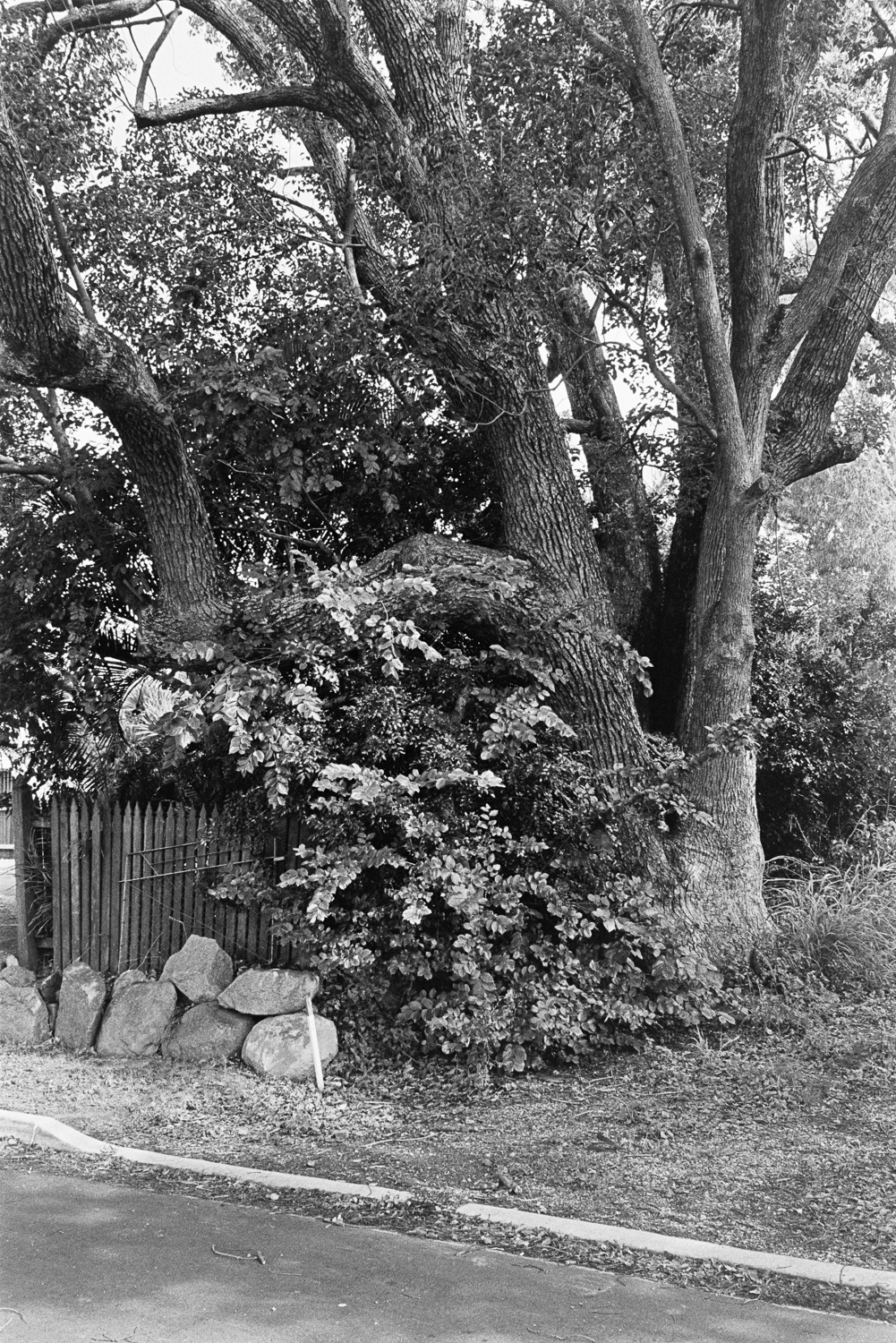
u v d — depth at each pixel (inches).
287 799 359.9
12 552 452.4
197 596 392.2
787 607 573.6
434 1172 247.3
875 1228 212.2
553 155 425.7
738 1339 167.6
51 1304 176.7
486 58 454.9
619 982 344.5
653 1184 237.5
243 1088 312.5
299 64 526.0
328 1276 188.9
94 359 350.9
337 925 341.1
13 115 444.5
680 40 485.1
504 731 338.0
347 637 342.6
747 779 418.3
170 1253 197.9
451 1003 330.3
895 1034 343.0
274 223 487.2
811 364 457.7
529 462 412.5
